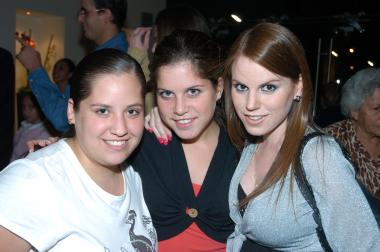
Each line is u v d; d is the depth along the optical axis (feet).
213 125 5.54
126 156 4.26
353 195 4.07
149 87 5.38
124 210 4.38
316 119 13.91
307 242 4.52
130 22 23.70
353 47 22.74
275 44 4.17
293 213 4.38
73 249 3.94
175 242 5.39
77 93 4.08
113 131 4.04
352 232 4.06
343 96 7.57
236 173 5.14
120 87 4.00
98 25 8.55
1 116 8.90
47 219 3.82
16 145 12.48
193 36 4.89
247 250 4.94
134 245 4.41
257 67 4.21
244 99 4.45
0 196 3.69
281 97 4.32
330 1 22.86
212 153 5.45
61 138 4.98
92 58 4.11
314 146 4.24
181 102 4.82
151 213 5.41
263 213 4.52
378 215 4.66
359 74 7.34
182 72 4.71
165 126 5.39
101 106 4.00
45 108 7.85
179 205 5.30
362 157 7.42
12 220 3.64
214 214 5.29
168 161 5.34
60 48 20.07
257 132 4.51
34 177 3.87
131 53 7.92
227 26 24.67
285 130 4.71
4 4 17.39
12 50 17.88
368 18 21.79
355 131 7.55
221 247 5.44
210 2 25.67
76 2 20.45
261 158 5.00
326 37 23.08
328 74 23.21
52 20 20.15
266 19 23.90
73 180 4.11
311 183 4.21
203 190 5.27
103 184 4.41
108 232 4.15
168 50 4.76
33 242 3.72
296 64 4.29
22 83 18.69
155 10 25.58
